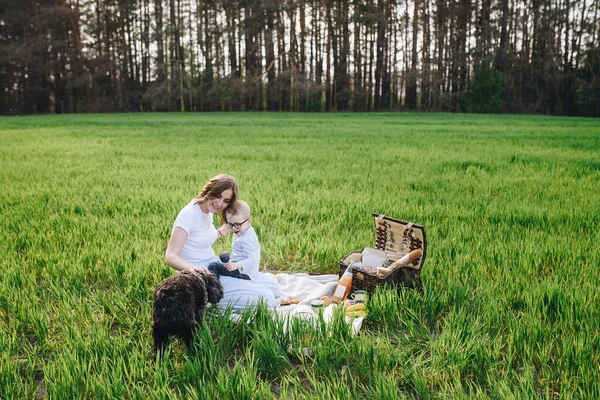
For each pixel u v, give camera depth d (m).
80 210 8.42
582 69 60.00
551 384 3.38
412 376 3.42
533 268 5.44
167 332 3.59
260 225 7.28
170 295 3.56
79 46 60.91
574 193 9.63
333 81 64.31
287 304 4.71
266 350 3.65
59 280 5.26
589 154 16.09
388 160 14.73
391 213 7.91
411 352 3.83
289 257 6.19
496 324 4.11
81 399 3.20
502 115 51.19
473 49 60.78
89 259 5.75
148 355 3.73
